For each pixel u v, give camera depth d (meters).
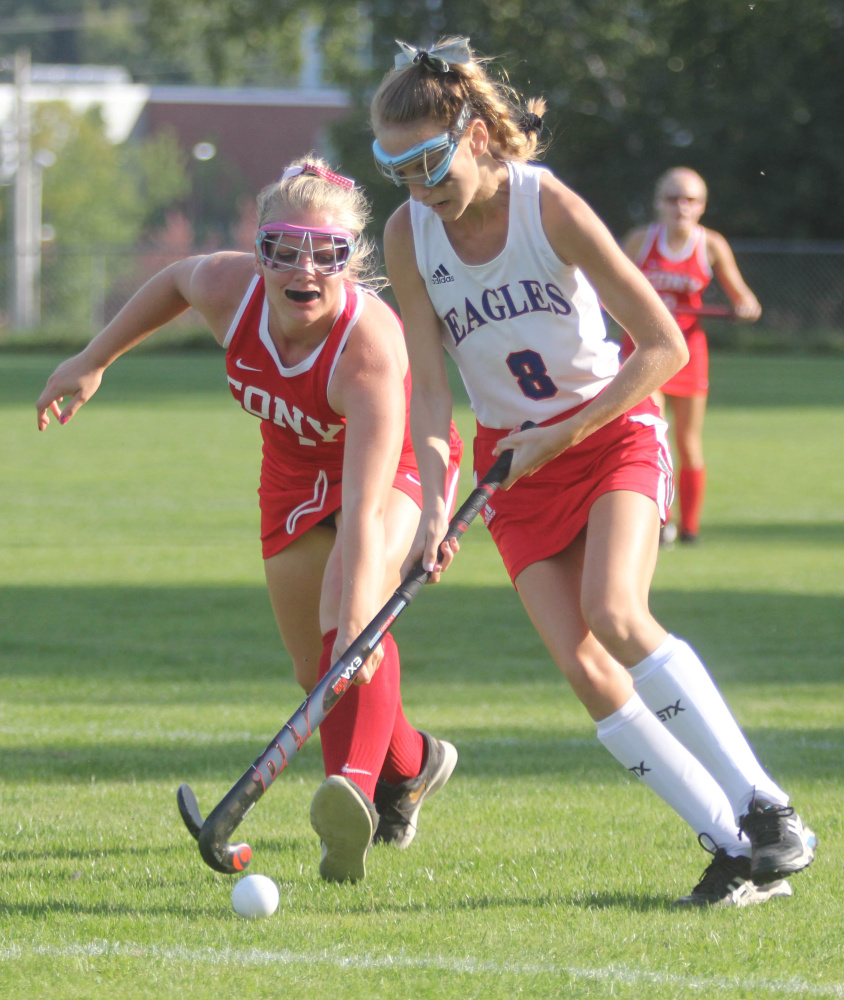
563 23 121.50
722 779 11.30
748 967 9.64
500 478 11.88
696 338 33.03
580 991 9.16
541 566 12.16
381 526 12.32
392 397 12.48
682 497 33.62
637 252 33.41
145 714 18.47
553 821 13.81
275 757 11.09
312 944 10.14
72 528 35.91
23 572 29.86
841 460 50.38
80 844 12.95
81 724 17.88
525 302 11.98
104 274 117.94
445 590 28.69
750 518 38.09
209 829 10.76
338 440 13.15
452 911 11.02
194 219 192.75
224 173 196.00
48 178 171.00
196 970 9.56
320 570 13.66
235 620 25.23
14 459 49.84
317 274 12.04
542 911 11.01
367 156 126.75
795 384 81.75
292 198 12.02
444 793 14.98
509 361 12.32
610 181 125.31
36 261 117.62
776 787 11.34
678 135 126.56
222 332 13.17
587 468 12.14
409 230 12.30
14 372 89.19
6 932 10.39
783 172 122.25
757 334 106.31
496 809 14.29
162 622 25.00
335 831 11.46
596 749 16.94
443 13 124.00
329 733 12.31
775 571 30.12
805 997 9.07
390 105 11.16
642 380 11.66
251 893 10.77
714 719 11.26
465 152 11.26
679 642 11.39
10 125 167.50
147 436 57.03
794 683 20.31
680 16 116.94
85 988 9.22
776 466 48.72
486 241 11.90
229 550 32.91
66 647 22.86
